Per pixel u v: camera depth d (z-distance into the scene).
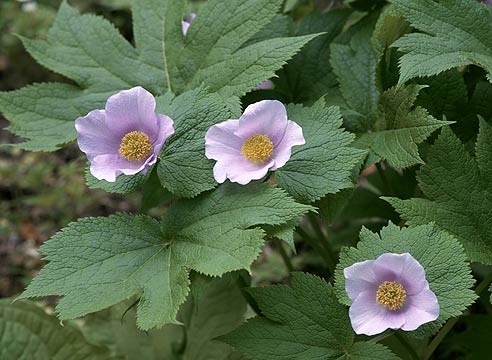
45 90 1.04
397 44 0.94
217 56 1.00
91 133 0.93
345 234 1.16
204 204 0.92
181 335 1.17
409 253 0.88
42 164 2.10
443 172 0.93
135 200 1.93
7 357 1.10
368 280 0.87
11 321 1.11
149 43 1.05
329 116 0.94
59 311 0.89
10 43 2.48
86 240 0.92
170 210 0.94
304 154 0.93
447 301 0.87
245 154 0.91
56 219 1.92
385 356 0.89
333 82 1.07
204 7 1.02
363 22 1.08
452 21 0.95
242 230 0.89
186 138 0.93
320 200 0.96
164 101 0.96
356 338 0.93
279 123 0.91
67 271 0.91
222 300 1.16
